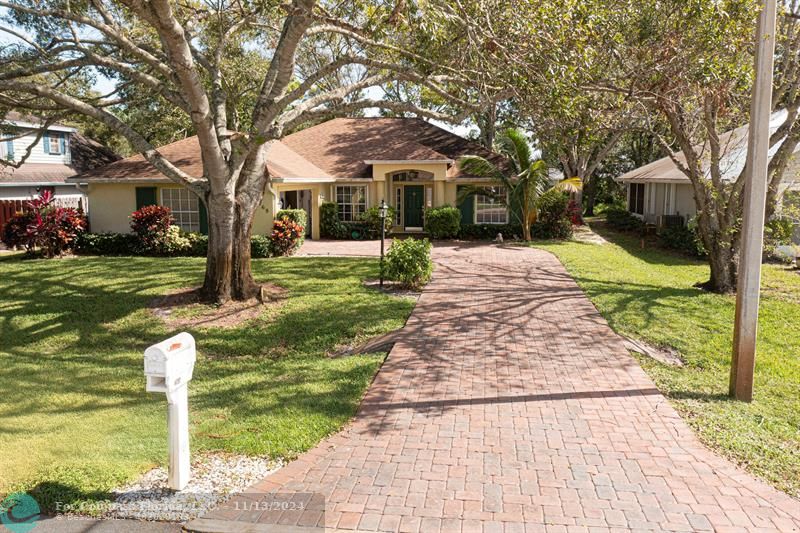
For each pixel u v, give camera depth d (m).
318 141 26.95
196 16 12.88
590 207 39.88
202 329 10.80
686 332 10.25
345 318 11.20
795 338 10.20
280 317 11.40
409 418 6.62
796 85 12.57
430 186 25.62
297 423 6.38
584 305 12.16
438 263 17.50
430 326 10.64
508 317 11.23
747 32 10.35
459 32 10.67
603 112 11.85
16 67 12.34
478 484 5.13
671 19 10.72
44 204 18.94
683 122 13.20
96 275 15.34
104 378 8.21
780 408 7.04
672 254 21.00
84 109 11.15
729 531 4.47
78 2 11.64
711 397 7.33
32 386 7.84
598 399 7.19
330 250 20.25
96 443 5.91
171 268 16.25
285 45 10.55
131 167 21.11
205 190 12.16
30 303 12.59
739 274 7.18
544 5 9.39
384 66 10.67
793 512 4.74
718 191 13.37
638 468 5.44
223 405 7.00
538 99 10.26
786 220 14.75
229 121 20.03
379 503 4.83
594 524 4.54
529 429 6.31
